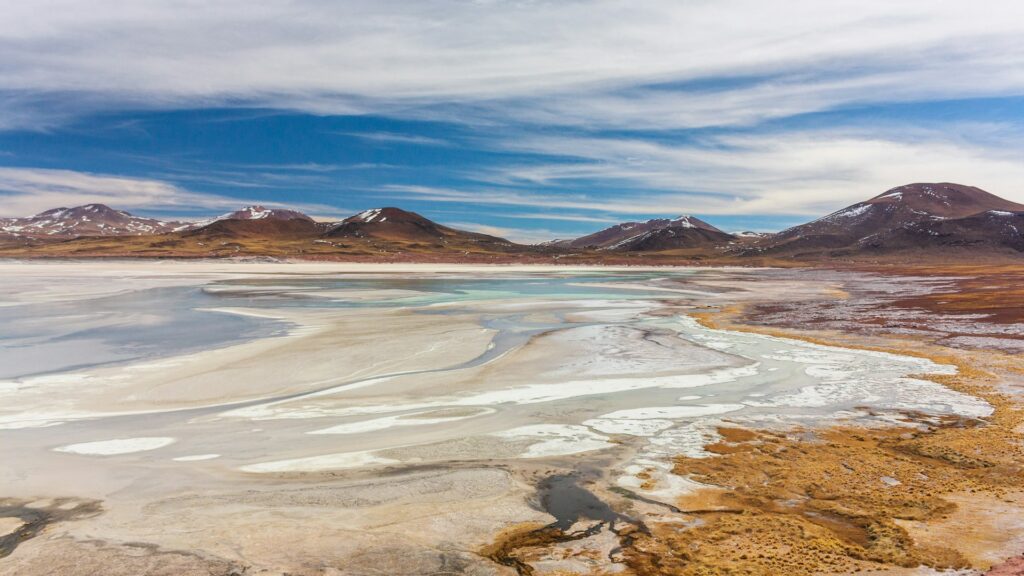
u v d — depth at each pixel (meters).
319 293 67.19
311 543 10.89
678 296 68.94
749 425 18.16
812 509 12.30
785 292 76.00
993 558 10.03
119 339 32.97
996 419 18.42
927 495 12.84
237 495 12.99
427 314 46.16
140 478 13.92
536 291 75.38
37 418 18.56
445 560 10.34
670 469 14.53
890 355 29.34
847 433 17.33
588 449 15.98
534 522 11.79
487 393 21.84
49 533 11.20
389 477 14.02
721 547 10.67
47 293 63.88
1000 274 114.94
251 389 22.19
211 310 47.97
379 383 23.22
